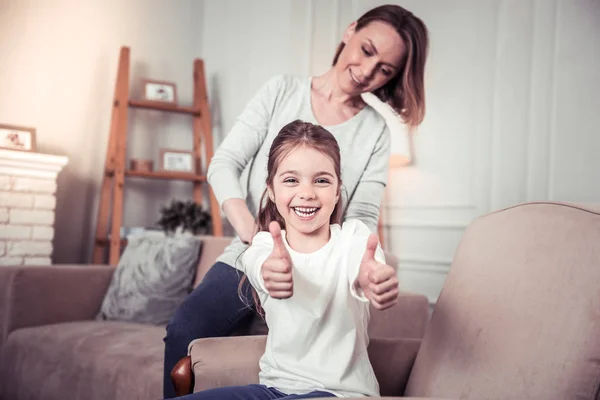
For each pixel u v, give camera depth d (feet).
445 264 9.81
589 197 8.11
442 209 9.99
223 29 14.01
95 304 8.30
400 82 5.72
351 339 3.63
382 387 4.14
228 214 5.02
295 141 3.78
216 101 14.08
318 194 3.71
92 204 12.62
